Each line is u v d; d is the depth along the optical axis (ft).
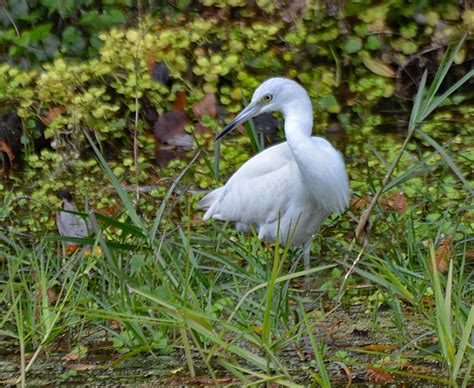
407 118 51.65
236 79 51.55
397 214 38.40
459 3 52.49
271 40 52.90
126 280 32.01
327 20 52.29
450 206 39.58
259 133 49.14
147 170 48.32
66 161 49.03
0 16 54.65
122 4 55.42
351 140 49.70
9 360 30.55
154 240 33.19
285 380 26.66
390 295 32.14
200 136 49.60
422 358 29.58
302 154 34.91
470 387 27.32
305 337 31.04
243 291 33.01
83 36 54.70
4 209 43.09
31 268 35.35
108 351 31.04
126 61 50.60
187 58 51.90
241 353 27.02
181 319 28.73
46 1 53.52
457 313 27.35
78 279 34.30
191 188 45.57
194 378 28.43
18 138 50.55
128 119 51.21
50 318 30.83
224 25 52.95
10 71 50.90
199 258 36.11
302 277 36.96
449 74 52.21
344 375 28.58
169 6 54.85
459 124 50.60
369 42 51.65
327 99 50.78
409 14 51.90
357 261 32.37
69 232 39.65
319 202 35.76
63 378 28.99
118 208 43.73
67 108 49.96
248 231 39.27
